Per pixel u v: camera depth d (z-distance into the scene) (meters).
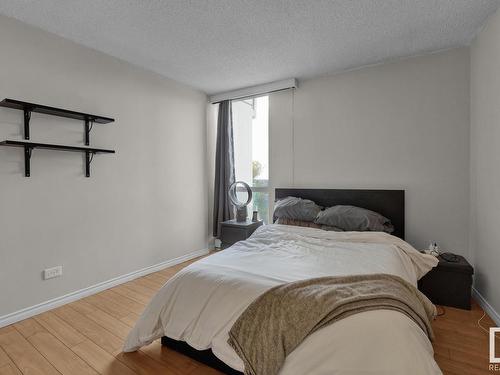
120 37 2.43
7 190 2.08
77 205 2.51
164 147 3.35
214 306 1.46
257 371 1.24
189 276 1.64
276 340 1.23
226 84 3.59
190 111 3.71
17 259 2.14
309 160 3.39
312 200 3.28
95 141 2.64
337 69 3.11
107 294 2.62
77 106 2.50
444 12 2.08
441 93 2.70
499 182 2.01
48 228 2.31
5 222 2.07
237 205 3.63
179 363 1.64
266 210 3.88
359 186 3.10
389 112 2.93
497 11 2.01
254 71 3.18
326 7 2.01
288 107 3.51
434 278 2.35
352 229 2.67
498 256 2.03
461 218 2.64
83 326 2.05
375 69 2.99
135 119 3.01
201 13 2.08
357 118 3.10
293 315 1.24
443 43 2.55
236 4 1.98
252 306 1.33
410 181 2.85
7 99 1.93
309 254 2.02
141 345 1.67
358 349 1.06
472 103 2.53
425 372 1.00
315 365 1.10
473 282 2.53
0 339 1.88
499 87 1.99
